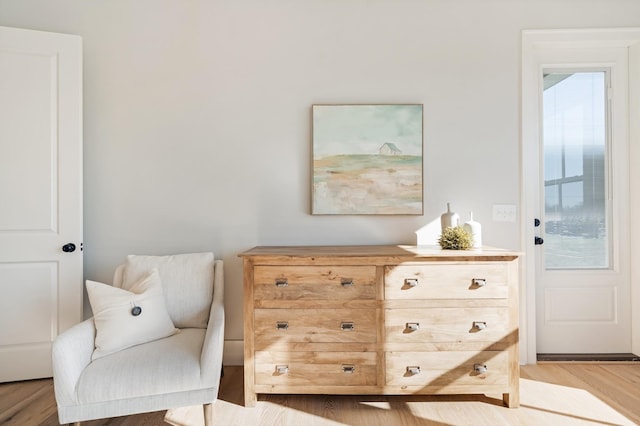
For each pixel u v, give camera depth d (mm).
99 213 2455
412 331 1949
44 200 2266
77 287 2309
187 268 2180
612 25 2447
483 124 2484
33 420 1834
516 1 2473
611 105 2578
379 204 2457
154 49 2465
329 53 2479
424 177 2486
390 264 1950
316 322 1959
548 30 2451
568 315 2551
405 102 2480
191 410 1948
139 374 1587
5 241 2209
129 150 2463
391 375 1953
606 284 2549
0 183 2201
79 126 2311
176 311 2100
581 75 2572
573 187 2574
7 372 2211
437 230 2482
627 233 2561
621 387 2133
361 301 1952
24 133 2230
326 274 1960
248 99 2482
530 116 2479
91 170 2451
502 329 1935
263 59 2479
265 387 1960
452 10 2479
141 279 2080
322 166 2453
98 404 1555
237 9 2477
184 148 2479
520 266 2463
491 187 2482
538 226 2574
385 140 2453
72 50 2289
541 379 2236
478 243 2205
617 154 2572
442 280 1945
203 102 2479
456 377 1939
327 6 2479
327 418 1846
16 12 2389
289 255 1954
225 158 2482
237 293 2490
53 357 1516
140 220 2469
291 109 2482
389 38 2482
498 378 1930
